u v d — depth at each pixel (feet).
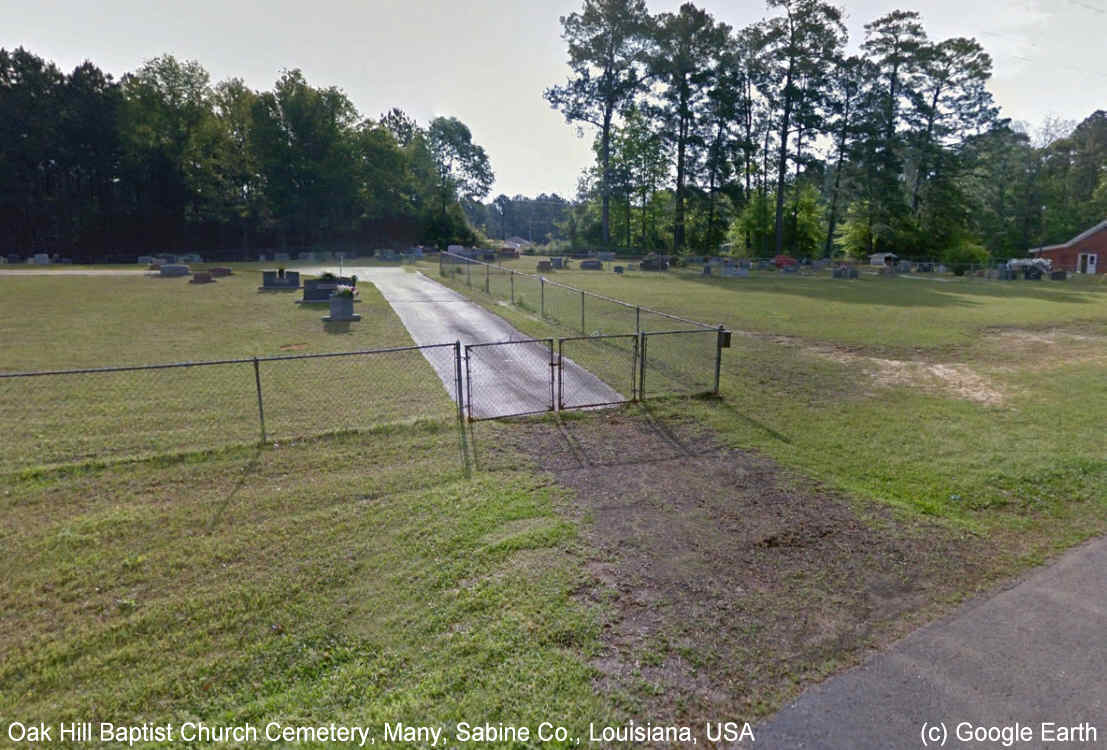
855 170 181.06
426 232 225.15
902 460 26.27
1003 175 217.15
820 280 127.54
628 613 15.39
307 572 17.19
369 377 38.55
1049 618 15.44
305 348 46.85
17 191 163.43
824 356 47.67
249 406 32.48
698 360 44.73
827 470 25.12
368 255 197.67
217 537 19.15
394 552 18.25
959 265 150.71
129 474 23.91
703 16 176.14
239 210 192.24
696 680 13.12
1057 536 19.88
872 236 184.34
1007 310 79.10
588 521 20.33
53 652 13.88
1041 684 13.06
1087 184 228.22
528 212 501.15
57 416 30.45
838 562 18.02
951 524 20.53
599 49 180.75
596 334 54.34
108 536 19.17
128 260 169.68
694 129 189.16
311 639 14.38
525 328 57.41
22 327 54.19
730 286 107.55
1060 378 41.50
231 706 12.40
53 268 127.24
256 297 76.84
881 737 11.67
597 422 30.91
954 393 37.40
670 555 18.22
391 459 25.75
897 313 73.77
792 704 12.50
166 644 14.20
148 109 176.35
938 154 179.11
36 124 163.43
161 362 41.68
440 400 34.01
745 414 32.63
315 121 193.67
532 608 15.49
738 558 18.15
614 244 216.33
